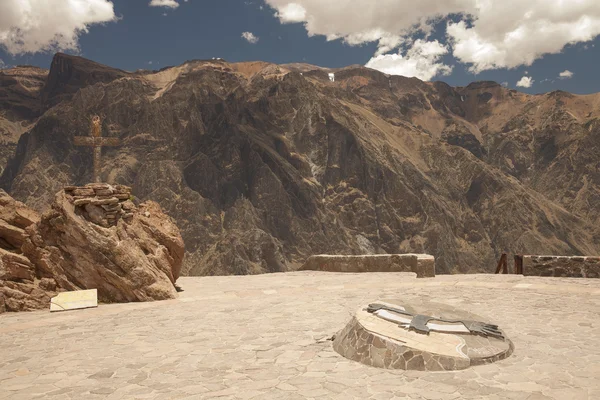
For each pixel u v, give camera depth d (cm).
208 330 1137
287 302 1466
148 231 1722
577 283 1617
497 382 747
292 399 704
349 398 701
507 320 1145
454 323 926
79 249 1555
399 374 796
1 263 1484
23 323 1273
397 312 970
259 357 912
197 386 768
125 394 745
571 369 797
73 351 992
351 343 914
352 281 1856
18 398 739
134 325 1216
